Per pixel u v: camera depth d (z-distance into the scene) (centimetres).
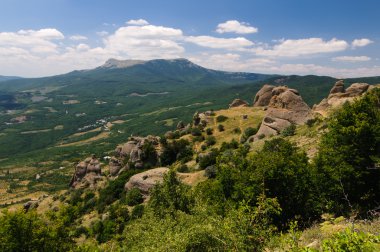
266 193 2045
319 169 2212
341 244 696
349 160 2106
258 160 2269
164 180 2395
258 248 1162
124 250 2006
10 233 1898
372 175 2102
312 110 7162
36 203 8088
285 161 2184
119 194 6228
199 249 1185
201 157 6072
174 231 1578
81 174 8794
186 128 9312
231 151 5628
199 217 1733
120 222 4656
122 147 8819
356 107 2286
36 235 1972
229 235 1156
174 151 7212
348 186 2062
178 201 2259
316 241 1159
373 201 2061
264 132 6331
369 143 2088
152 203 2345
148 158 7338
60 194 8425
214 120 8775
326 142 2356
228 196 2406
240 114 8850
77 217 5844
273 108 6750
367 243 671
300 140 4678
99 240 4350
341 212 2053
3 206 11212
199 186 3366
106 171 9281
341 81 7669
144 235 1803
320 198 2123
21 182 16000
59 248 2119
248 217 1227
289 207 2061
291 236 1027
